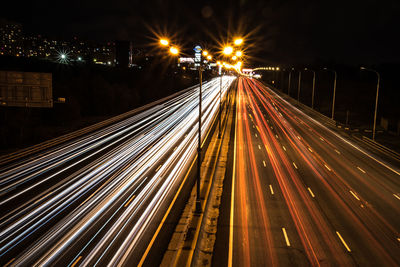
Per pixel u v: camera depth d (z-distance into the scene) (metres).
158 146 40.09
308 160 34.81
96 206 22.17
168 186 26.00
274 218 20.66
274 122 58.94
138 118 63.25
